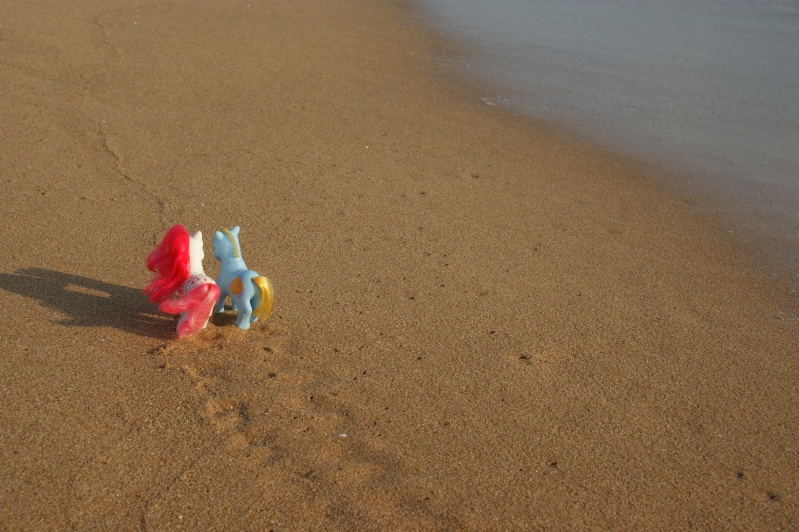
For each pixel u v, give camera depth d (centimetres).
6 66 216
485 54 289
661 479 108
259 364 120
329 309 133
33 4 278
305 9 329
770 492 108
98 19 273
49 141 178
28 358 117
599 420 116
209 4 314
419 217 162
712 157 206
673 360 128
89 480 102
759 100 252
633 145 211
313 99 221
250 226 153
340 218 159
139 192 161
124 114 196
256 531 98
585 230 165
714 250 162
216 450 107
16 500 99
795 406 121
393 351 125
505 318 134
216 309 127
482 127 215
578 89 256
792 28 343
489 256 151
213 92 218
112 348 120
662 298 144
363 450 109
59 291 130
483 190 177
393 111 219
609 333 133
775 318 141
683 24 346
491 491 105
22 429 107
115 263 139
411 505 102
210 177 170
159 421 110
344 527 99
